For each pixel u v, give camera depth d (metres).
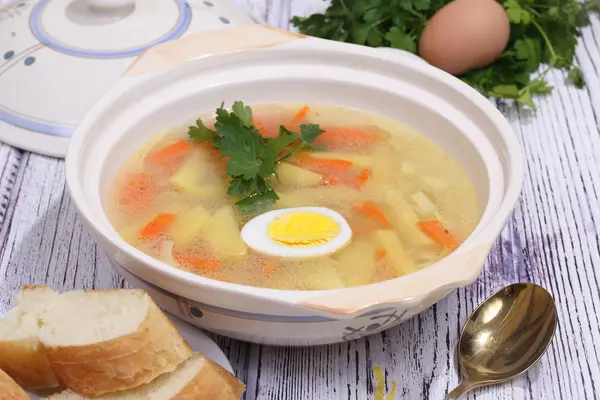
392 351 0.56
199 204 0.58
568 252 0.62
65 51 0.67
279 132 0.60
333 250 0.56
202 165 0.59
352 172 0.60
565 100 0.73
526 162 0.68
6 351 0.51
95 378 0.50
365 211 0.58
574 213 0.64
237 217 0.57
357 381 0.55
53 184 0.65
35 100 0.67
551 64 0.75
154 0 0.70
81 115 0.67
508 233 0.63
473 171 0.59
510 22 0.73
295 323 0.51
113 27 0.68
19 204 0.64
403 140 0.62
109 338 0.49
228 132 0.57
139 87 0.59
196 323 0.53
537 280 0.60
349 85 0.62
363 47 0.62
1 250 0.61
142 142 0.60
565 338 0.57
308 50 0.62
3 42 0.69
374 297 0.48
